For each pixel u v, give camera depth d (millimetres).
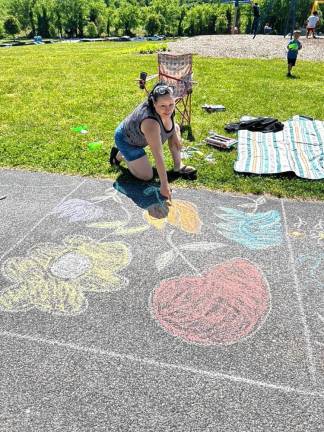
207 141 5047
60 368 2090
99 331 2314
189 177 4148
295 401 1924
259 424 1819
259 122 5547
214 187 3992
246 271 2801
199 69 10156
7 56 14102
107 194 3867
